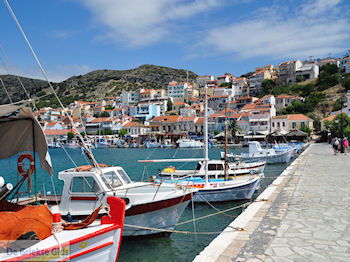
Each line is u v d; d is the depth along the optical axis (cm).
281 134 6562
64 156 5772
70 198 980
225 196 1625
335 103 9431
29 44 672
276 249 615
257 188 1847
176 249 981
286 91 11594
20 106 665
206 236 1108
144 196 991
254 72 16000
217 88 12938
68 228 621
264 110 8912
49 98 15125
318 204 989
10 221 545
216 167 2031
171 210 1039
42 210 611
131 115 12488
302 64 13650
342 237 671
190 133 9512
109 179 1034
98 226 612
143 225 992
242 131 8750
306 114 9331
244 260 564
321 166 2153
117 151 7175
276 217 854
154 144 8400
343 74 11031
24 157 755
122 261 892
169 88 14475
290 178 1619
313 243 641
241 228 756
